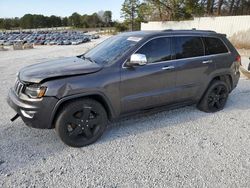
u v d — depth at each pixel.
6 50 25.03
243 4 37.53
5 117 4.98
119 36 4.86
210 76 5.13
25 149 3.76
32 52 22.20
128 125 4.67
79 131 3.82
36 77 3.54
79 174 3.19
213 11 36.72
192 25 25.02
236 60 5.59
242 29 20.08
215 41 5.25
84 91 3.67
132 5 52.34
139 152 3.73
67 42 36.75
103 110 3.96
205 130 4.51
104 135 4.26
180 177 3.14
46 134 4.26
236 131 4.49
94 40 48.94
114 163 3.44
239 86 7.71
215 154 3.70
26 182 3.02
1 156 3.56
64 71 3.67
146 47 4.23
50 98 3.48
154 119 4.97
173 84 4.59
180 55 4.64
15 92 3.85
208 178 3.13
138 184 3.01
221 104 5.50
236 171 3.29
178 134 4.34
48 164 3.39
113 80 3.89
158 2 34.19
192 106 5.73
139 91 4.20
